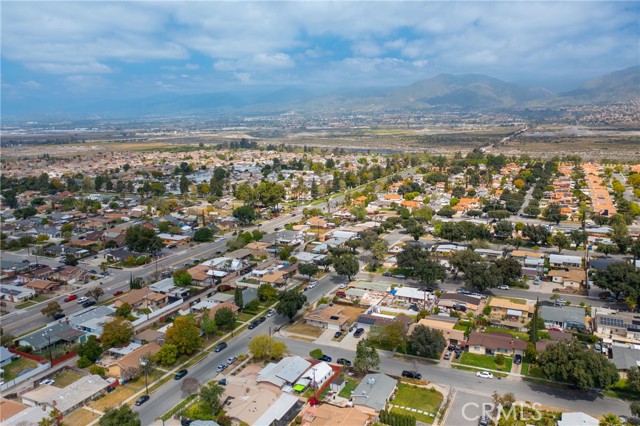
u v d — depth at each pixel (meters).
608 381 88.50
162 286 145.88
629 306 127.94
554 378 92.62
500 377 97.81
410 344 110.25
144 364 98.62
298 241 196.88
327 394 92.56
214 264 164.12
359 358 97.62
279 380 94.19
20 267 165.38
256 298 137.62
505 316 125.69
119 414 78.94
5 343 112.75
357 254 184.62
